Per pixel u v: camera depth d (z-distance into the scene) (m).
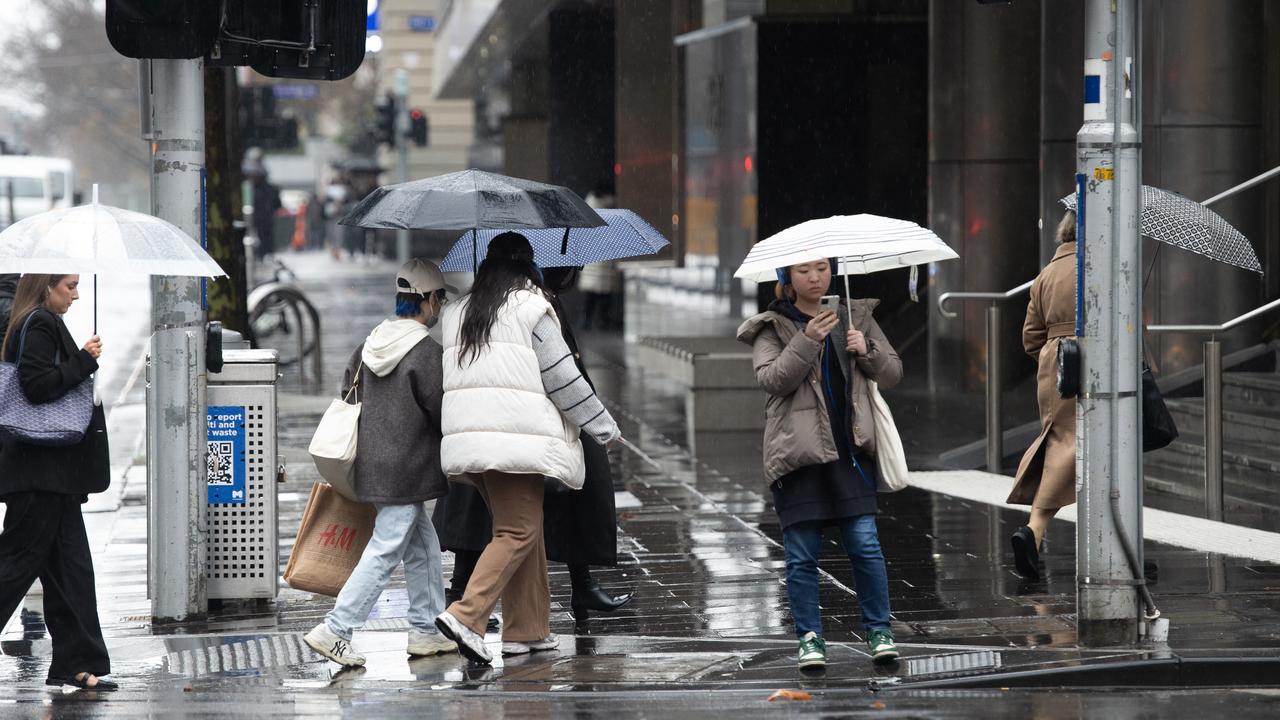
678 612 25.20
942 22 55.59
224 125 42.94
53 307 20.98
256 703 19.50
